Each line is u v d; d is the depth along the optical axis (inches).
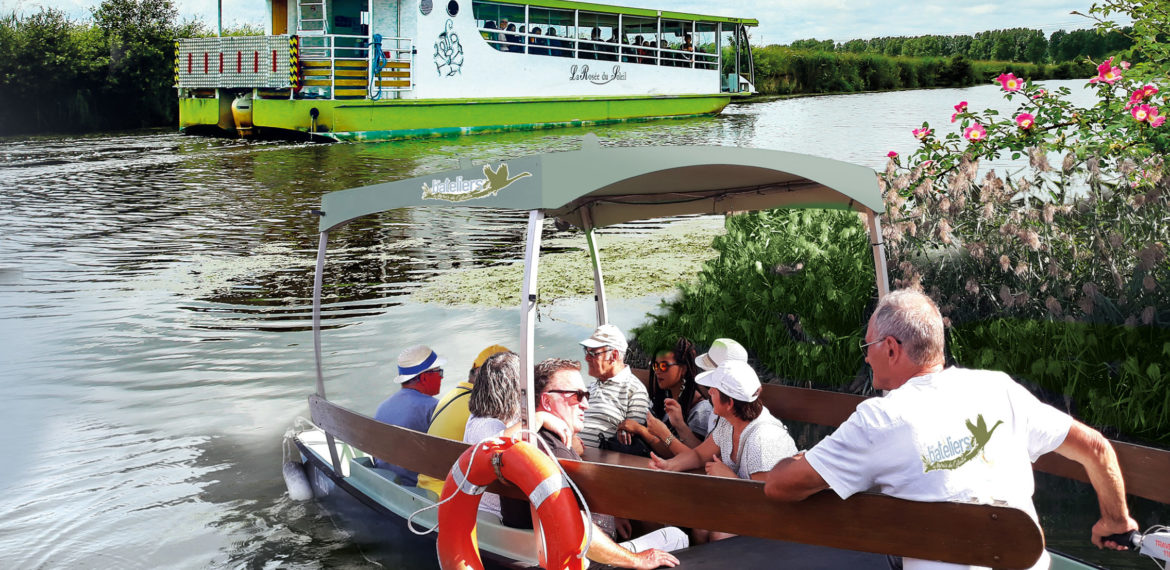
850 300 274.4
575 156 157.0
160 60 1382.9
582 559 153.8
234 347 332.5
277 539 196.2
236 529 201.0
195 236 543.5
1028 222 257.3
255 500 214.7
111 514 208.4
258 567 185.0
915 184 286.4
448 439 177.8
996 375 125.4
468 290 408.8
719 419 173.9
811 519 138.8
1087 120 283.6
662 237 520.7
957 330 254.7
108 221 592.1
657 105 1309.1
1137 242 242.5
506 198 161.6
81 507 211.9
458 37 1087.6
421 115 1077.1
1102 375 230.5
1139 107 263.1
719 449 170.6
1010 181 270.7
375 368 308.8
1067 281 245.9
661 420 205.8
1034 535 119.3
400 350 326.3
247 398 282.4
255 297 403.9
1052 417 126.0
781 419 220.1
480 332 344.5
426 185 177.2
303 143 1050.7
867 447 122.2
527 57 1150.3
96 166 869.8
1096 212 249.6
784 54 2249.0
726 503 147.4
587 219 233.8
